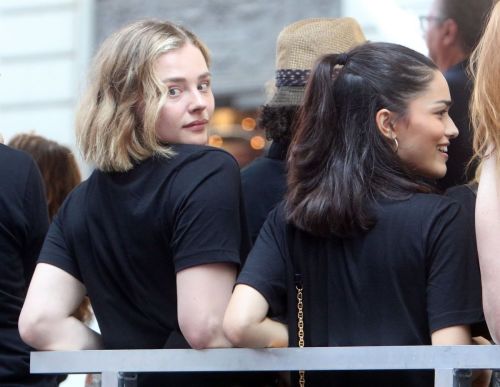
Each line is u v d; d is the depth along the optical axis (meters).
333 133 7.26
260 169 8.66
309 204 7.14
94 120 7.68
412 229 6.97
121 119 7.60
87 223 7.75
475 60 7.57
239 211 7.59
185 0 23.23
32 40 23.39
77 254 7.80
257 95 22.73
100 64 7.77
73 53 23.12
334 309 7.11
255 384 7.70
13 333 8.59
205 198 7.39
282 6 22.53
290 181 7.34
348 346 6.99
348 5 19.23
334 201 7.07
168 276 7.52
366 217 7.03
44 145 10.95
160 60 7.68
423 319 6.96
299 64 8.87
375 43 7.43
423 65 7.30
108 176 7.71
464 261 6.93
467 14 10.03
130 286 7.59
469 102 8.82
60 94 23.05
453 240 6.93
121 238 7.58
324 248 7.19
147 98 7.59
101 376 7.25
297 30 9.06
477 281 6.96
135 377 7.25
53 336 7.76
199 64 7.79
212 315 7.23
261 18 22.73
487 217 6.81
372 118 7.21
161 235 7.47
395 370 7.07
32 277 8.40
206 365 7.09
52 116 23.06
